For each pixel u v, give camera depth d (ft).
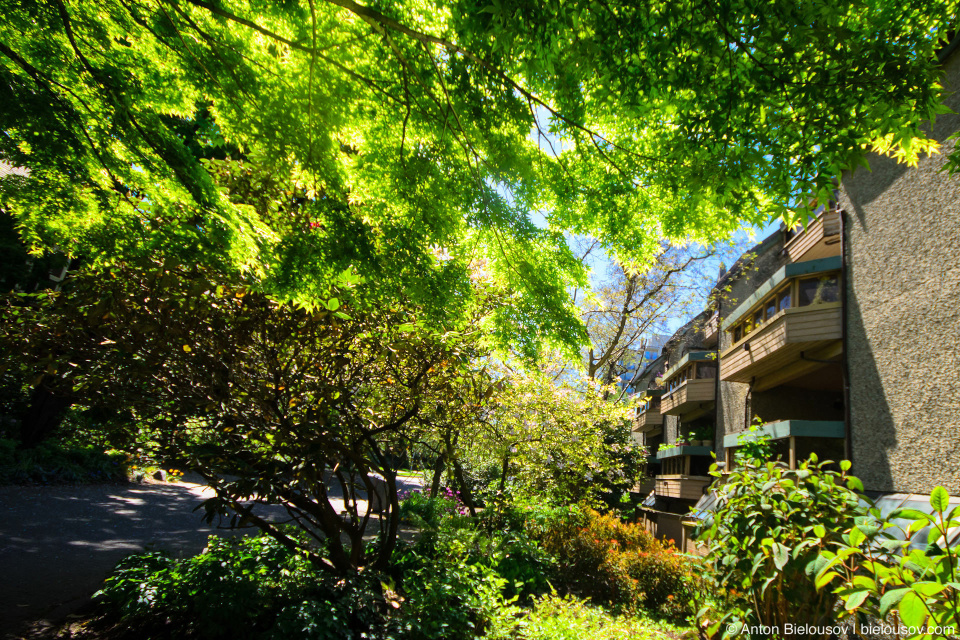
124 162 12.50
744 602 13.39
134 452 17.42
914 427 27.30
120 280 14.01
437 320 14.52
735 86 10.93
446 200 14.88
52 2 11.75
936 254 26.94
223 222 12.06
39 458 48.24
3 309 14.61
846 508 12.23
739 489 13.38
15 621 16.02
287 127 12.99
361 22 13.24
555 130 14.74
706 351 67.62
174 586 16.38
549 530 35.40
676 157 12.64
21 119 10.85
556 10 10.03
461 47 12.03
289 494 17.01
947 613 7.36
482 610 17.56
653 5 9.95
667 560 29.96
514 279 16.58
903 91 10.27
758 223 13.73
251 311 15.37
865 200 33.17
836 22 9.78
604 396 50.62
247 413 16.28
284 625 14.03
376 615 16.08
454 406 18.45
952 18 10.85
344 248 12.91
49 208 12.25
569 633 17.17
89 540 28.30
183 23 13.28
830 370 41.39
